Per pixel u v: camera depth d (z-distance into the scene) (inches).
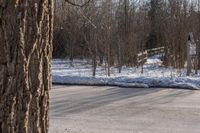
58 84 745.6
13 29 117.8
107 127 393.4
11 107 119.2
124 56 1142.3
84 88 687.7
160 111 473.4
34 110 123.5
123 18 1151.6
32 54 121.5
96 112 467.5
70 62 1272.1
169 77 756.0
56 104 517.0
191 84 690.8
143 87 700.0
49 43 127.3
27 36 120.1
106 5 957.8
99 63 1138.0
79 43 1284.4
